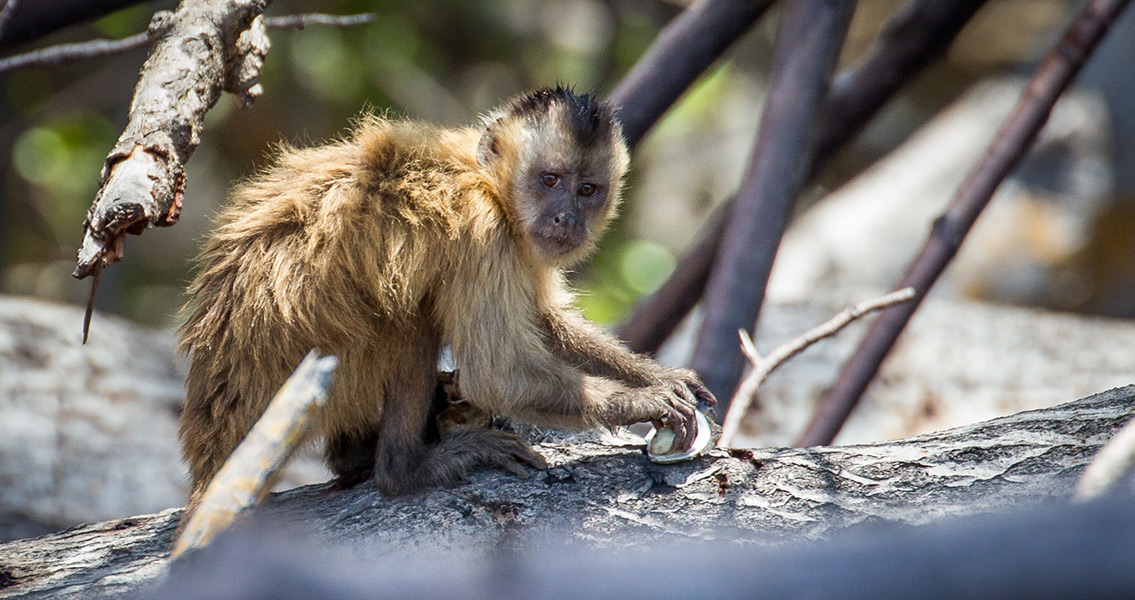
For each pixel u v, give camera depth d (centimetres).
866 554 158
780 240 938
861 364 1024
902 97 3172
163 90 552
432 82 2512
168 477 1328
